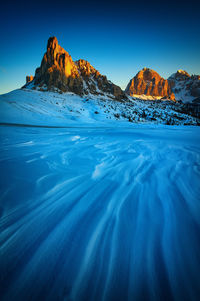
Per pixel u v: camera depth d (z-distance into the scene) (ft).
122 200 5.94
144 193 6.52
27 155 12.87
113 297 2.86
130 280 3.14
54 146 17.47
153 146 19.12
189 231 4.32
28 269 3.26
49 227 4.43
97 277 3.18
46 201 5.77
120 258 3.57
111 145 18.95
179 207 5.47
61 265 3.37
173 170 9.60
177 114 250.16
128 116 187.62
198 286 3.04
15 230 4.28
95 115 168.55
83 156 12.82
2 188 6.69
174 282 3.10
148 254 3.65
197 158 12.98
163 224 4.60
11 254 3.57
